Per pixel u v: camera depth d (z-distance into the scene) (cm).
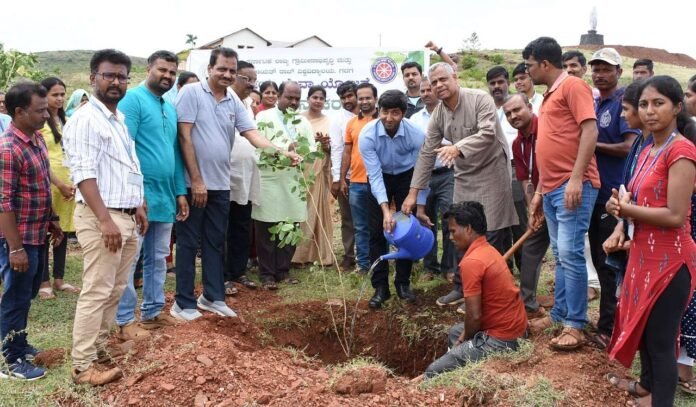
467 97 528
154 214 477
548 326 495
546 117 452
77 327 403
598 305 580
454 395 391
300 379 407
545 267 730
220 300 547
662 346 357
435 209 671
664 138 354
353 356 561
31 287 439
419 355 541
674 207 342
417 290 623
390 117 553
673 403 367
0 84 988
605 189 477
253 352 463
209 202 530
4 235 411
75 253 788
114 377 409
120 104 457
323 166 735
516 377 404
